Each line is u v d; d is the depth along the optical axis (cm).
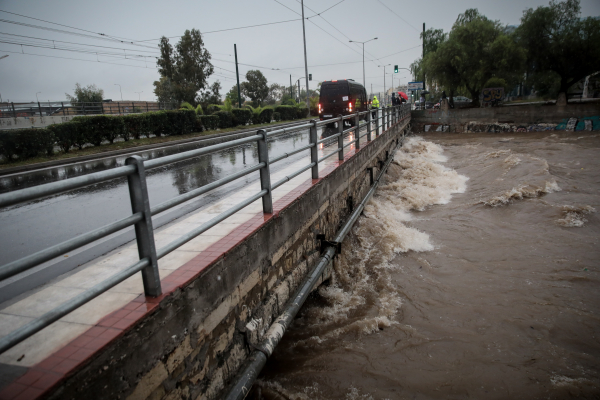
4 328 234
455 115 3036
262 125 3091
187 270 270
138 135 1991
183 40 3167
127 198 710
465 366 432
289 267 449
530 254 746
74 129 1587
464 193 1243
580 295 589
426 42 4019
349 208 786
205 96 3372
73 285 290
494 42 2908
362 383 403
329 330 500
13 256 423
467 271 681
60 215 600
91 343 193
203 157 1224
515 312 546
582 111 2589
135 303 230
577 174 1358
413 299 584
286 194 488
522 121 2778
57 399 169
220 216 296
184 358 256
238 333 328
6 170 1179
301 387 396
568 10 2662
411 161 1716
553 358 447
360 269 684
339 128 716
